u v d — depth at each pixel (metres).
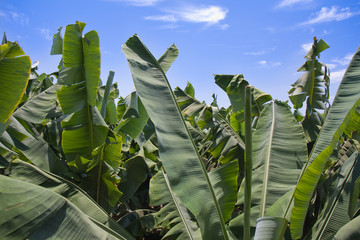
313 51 5.13
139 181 5.41
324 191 3.90
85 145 4.09
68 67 3.79
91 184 4.25
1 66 2.50
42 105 4.33
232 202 3.19
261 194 3.36
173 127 3.02
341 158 4.04
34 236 1.91
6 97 2.57
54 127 5.06
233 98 4.80
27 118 4.00
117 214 5.85
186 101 5.66
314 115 5.37
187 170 2.82
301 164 3.51
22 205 2.00
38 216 2.01
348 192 3.11
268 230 2.27
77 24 3.72
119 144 4.13
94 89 3.82
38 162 3.81
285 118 4.11
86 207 3.16
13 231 1.85
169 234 3.38
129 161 5.46
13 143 3.55
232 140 5.06
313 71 5.11
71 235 2.10
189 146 2.99
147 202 6.80
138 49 3.51
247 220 2.59
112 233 2.72
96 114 4.05
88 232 2.22
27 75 2.59
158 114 2.97
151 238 6.50
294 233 2.40
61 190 3.15
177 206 3.88
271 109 4.27
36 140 4.00
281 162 3.56
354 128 2.94
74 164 4.15
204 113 5.26
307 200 2.24
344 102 2.96
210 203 2.79
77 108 3.85
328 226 2.94
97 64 3.79
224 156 5.09
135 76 3.11
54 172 4.01
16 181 2.15
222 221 2.76
